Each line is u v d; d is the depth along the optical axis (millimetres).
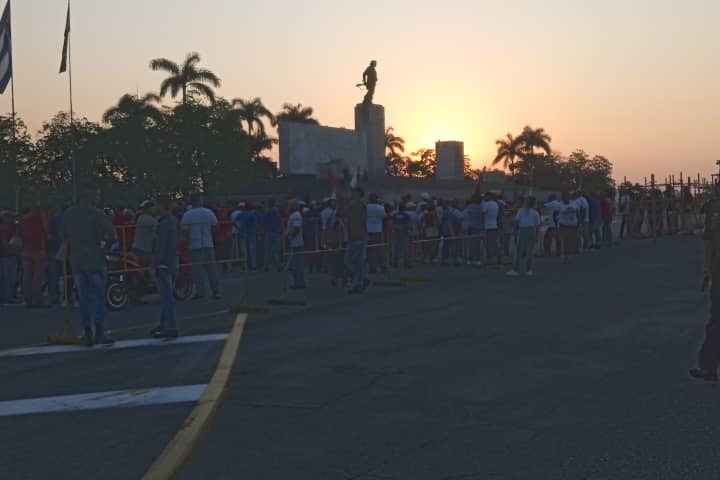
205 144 47719
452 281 17234
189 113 48562
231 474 5125
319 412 6586
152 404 6949
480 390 7199
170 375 8141
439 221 21703
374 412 6547
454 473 5047
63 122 51281
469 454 5410
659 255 22609
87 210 9961
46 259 14805
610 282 16047
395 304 13523
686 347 8938
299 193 46000
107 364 8898
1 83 23312
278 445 5711
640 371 7793
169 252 10484
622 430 5867
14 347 10219
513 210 23453
